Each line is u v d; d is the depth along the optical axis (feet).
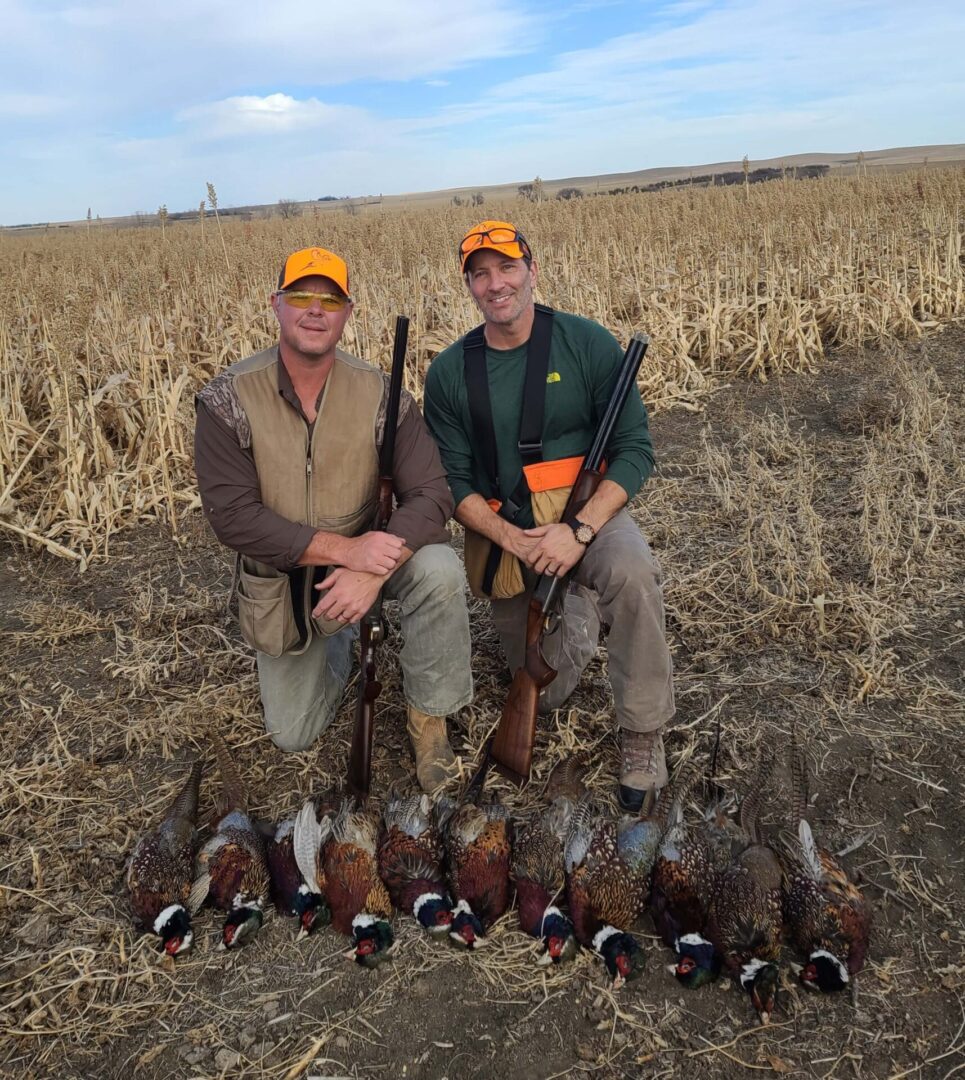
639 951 8.89
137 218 115.65
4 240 103.24
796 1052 8.05
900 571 15.85
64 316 26.84
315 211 63.10
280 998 8.82
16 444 21.99
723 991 8.69
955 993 8.48
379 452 11.00
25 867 10.49
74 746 12.70
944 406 23.47
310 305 9.89
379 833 10.28
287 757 12.26
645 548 10.73
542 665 10.89
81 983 8.96
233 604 16.52
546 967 9.02
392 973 9.03
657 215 50.96
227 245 45.78
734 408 26.43
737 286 32.91
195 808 10.64
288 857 9.93
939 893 9.57
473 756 12.06
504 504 11.85
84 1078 8.08
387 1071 8.08
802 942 8.75
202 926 9.64
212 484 10.61
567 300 30.66
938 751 11.60
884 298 32.22
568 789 10.62
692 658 13.94
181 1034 8.48
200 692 13.74
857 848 10.18
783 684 13.16
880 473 19.52
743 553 17.06
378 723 12.89
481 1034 8.37
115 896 10.04
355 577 10.35
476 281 10.96
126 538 20.04
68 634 15.79
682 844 9.39
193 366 26.71
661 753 11.18
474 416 11.55
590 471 11.19
